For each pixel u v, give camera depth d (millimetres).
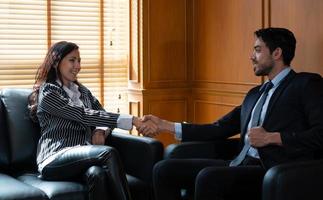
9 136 2812
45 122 2768
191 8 4230
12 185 2361
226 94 3908
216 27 3979
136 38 4117
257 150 2443
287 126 2441
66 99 2738
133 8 4125
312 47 3195
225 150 2777
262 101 2584
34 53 3809
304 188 2070
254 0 3609
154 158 2672
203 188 2262
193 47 4234
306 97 2412
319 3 3137
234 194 2355
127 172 2822
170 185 2506
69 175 2553
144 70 4082
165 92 4180
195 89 4246
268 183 2041
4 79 3703
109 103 4184
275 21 3461
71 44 2869
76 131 2766
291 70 2572
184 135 2732
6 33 3697
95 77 4090
